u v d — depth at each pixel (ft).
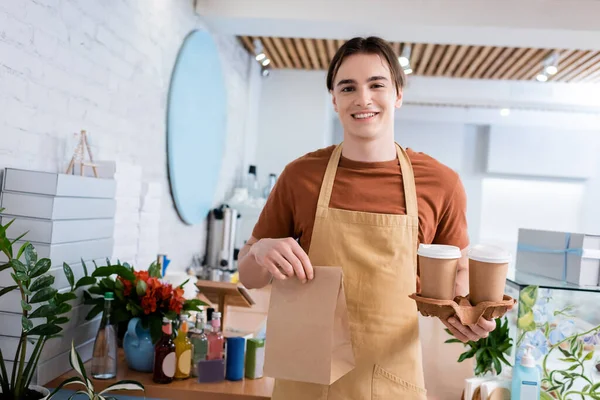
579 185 24.21
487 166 23.63
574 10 11.55
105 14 7.67
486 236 25.05
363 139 4.66
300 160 4.99
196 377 6.46
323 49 15.69
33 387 5.11
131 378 6.19
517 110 23.00
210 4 11.85
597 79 18.60
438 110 23.36
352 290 4.54
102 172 7.20
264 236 5.09
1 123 5.54
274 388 4.86
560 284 6.31
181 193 11.37
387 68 4.58
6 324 5.40
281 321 4.11
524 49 15.42
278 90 18.31
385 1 11.70
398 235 4.58
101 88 7.69
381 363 4.50
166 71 10.30
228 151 15.20
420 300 3.96
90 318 6.27
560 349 6.05
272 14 11.76
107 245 6.77
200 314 6.64
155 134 9.98
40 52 6.13
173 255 11.59
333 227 4.62
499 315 3.96
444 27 11.75
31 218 5.53
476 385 6.01
